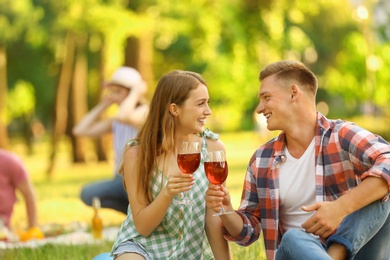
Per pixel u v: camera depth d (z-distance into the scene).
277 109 4.89
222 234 5.10
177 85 4.99
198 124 5.00
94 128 10.22
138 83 9.64
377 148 4.64
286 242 4.39
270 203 4.98
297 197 4.93
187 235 5.01
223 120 52.12
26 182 9.18
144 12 22.72
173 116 5.02
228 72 30.48
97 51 28.52
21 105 39.22
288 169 4.95
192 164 4.73
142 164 4.97
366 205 4.55
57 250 7.91
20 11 23.66
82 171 26.75
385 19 28.25
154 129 5.00
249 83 29.34
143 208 4.96
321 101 47.16
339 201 4.48
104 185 9.53
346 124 4.85
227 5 24.67
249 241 5.06
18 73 30.28
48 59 29.86
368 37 29.53
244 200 5.14
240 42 25.83
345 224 4.55
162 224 5.00
